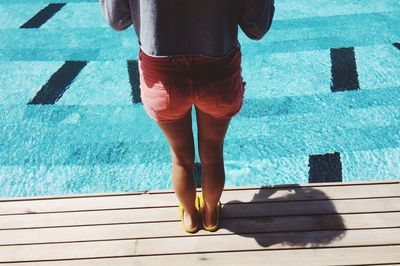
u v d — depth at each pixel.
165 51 1.41
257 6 1.41
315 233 2.29
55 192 2.92
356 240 2.23
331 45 4.34
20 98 3.81
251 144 3.24
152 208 2.49
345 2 5.14
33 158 3.21
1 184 3.00
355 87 3.72
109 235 2.34
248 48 4.38
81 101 3.77
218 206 2.38
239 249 2.23
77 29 4.93
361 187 2.54
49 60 4.36
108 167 3.12
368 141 3.17
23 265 2.20
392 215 2.35
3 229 2.39
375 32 4.49
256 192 2.56
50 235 2.35
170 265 2.18
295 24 4.77
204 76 1.50
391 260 2.13
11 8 5.42
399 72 3.86
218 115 1.69
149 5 1.33
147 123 3.51
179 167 2.01
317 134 3.27
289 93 3.71
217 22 1.37
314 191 2.54
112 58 4.37
